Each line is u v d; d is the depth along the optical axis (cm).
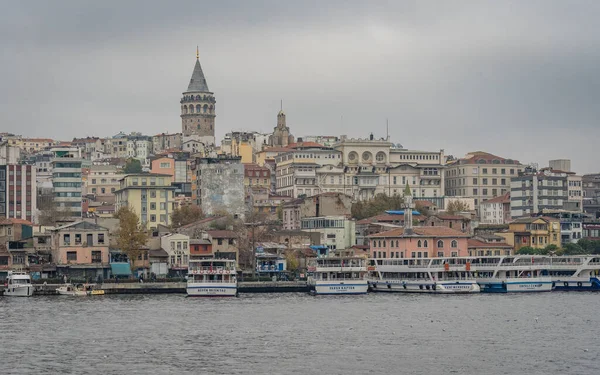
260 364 16875
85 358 17338
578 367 16700
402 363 16975
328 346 18550
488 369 16538
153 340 19162
